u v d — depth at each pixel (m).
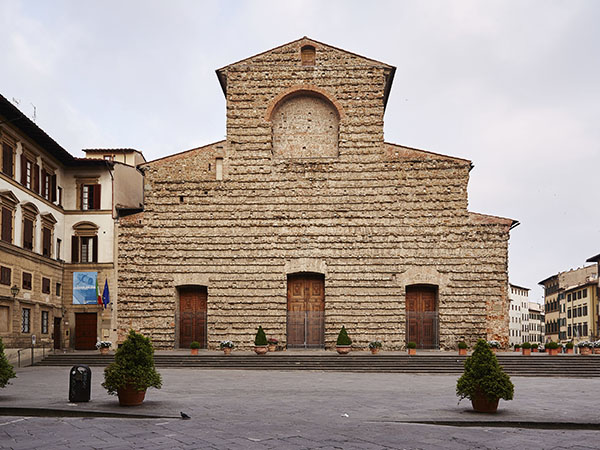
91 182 52.44
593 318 108.81
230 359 42.41
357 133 50.69
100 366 41.47
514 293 179.12
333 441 15.70
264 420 18.88
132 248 50.34
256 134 50.97
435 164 49.91
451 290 48.78
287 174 50.56
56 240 50.47
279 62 51.56
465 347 44.25
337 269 49.31
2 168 41.84
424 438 16.34
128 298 49.81
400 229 49.50
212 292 49.59
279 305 49.22
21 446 15.10
